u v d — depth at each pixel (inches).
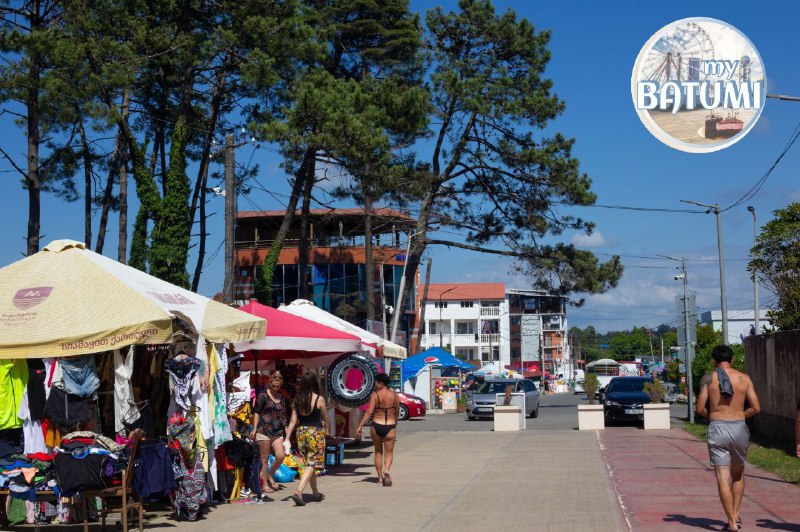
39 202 1090.7
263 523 426.9
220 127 1401.3
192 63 1135.0
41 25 1083.9
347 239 2417.6
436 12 1581.0
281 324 604.7
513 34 1544.0
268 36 1151.0
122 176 1350.9
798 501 466.3
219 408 479.8
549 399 2878.9
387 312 2465.6
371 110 1240.8
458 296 4311.0
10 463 405.7
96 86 1019.3
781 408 800.9
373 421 571.5
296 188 1445.6
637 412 1201.4
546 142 1583.4
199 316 475.5
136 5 1115.3
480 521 419.8
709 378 381.7
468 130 1599.4
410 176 1565.0
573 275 1596.9
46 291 440.1
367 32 1585.9
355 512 456.1
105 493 391.2
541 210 1608.0
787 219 970.1
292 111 1179.3
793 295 938.1
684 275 1446.9
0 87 990.4
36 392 420.8
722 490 375.9
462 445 898.1
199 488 439.2
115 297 434.0
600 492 516.7
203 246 1432.1
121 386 432.5
